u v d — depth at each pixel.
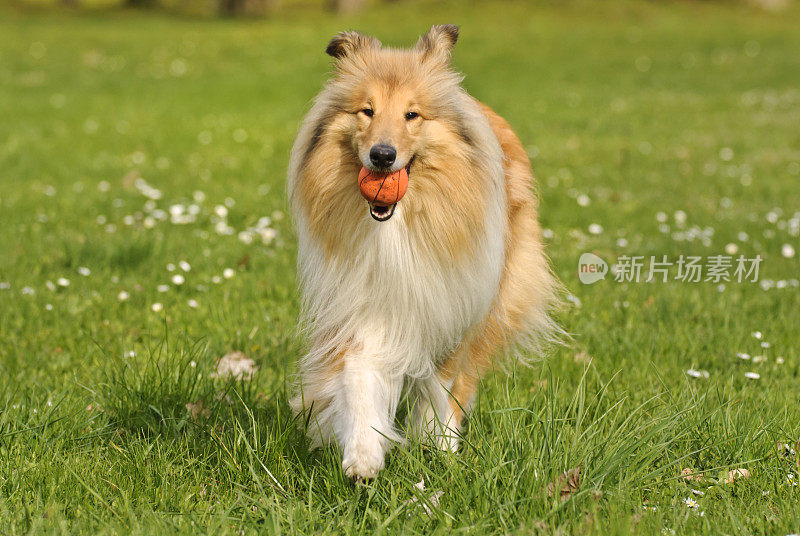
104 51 49.78
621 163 23.81
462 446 7.85
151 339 10.68
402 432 8.00
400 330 7.28
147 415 8.27
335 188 7.24
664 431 7.66
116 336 10.66
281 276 13.13
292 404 7.93
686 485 7.14
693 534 6.20
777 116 32.62
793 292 12.59
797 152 25.56
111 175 20.67
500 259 7.75
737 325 10.98
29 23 64.06
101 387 8.85
